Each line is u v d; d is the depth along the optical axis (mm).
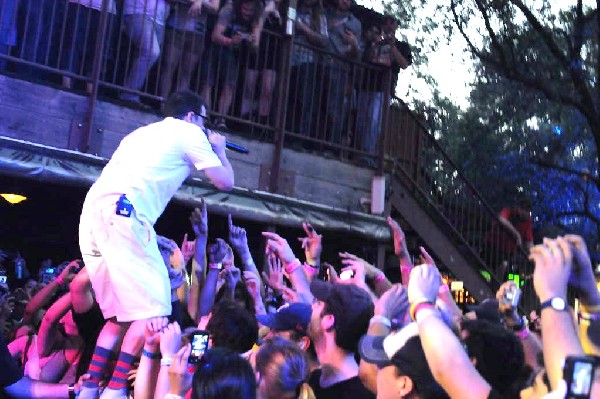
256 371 2900
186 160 3891
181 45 7543
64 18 6684
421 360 2479
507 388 2709
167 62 7582
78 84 7359
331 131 8836
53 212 8969
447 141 20156
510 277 10289
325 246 10125
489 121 19609
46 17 7164
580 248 2455
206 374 2584
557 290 2242
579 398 1779
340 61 8969
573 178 19031
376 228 8805
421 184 10727
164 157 3773
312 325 3303
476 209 10414
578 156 19250
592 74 15508
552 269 2275
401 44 10523
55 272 7035
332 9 9148
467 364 2338
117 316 3479
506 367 2752
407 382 2492
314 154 8586
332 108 8961
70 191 8062
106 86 6992
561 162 19094
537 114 18938
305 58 8859
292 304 3639
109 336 3523
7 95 6484
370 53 9297
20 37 7051
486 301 3646
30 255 9023
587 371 1795
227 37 8109
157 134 3838
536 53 15180
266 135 8539
